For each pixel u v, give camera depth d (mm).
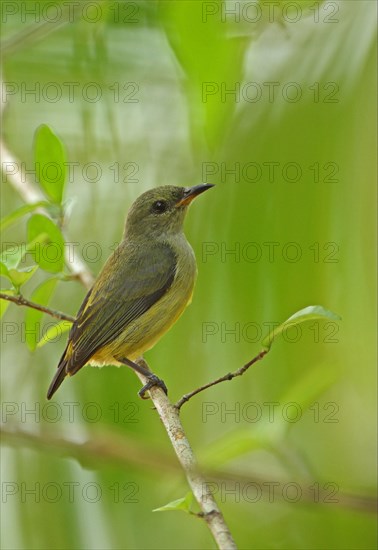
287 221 9312
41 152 10312
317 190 9117
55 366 11711
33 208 9688
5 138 12094
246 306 9922
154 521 11453
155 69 11242
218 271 10016
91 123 11523
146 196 11344
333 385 10578
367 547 11305
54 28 11047
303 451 9969
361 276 9070
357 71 8977
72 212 11625
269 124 9289
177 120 11266
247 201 9484
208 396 10648
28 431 9562
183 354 10883
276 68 9305
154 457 9188
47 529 11141
